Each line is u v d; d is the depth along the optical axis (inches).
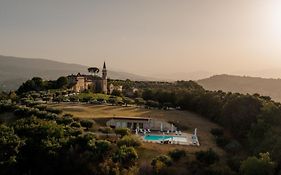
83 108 4643.2
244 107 4212.6
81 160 2839.6
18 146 2994.6
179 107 5693.9
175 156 2903.5
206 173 2723.9
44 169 2915.8
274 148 3056.1
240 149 3454.7
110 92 6958.7
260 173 2667.3
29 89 6761.8
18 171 2928.2
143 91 6958.7
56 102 5068.9
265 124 3646.7
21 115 3895.2
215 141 3654.0
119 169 2716.5
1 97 5428.2
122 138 3152.1
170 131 3932.1
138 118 4028.1
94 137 3120.1
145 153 2977.4
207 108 5024.6
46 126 3230.8
